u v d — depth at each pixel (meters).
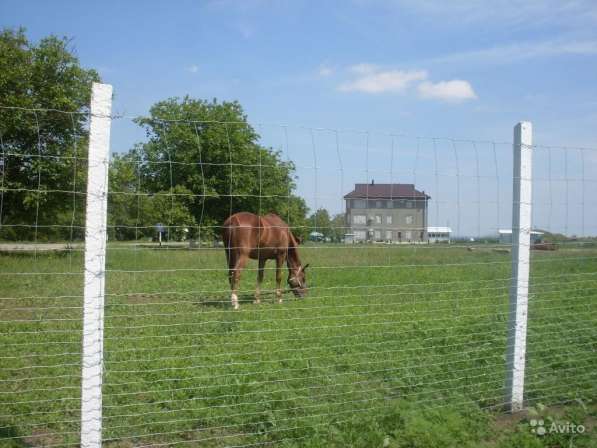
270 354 5.98
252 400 4.48
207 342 6.54
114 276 12.88
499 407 4.62
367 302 9.71
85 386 3.30
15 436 3.76
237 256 9.02
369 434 3.80
